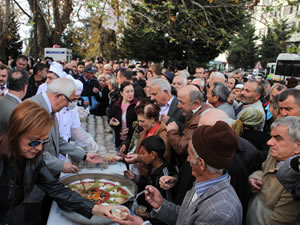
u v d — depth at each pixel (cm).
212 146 126
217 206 126
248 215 190
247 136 266
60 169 216
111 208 163
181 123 319
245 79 1052
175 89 452
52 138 235
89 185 207
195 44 1642
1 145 147
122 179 216
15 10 972
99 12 528
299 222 157
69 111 289
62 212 177
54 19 1035
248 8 564
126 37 1755
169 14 595
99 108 554
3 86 393
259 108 372
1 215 158
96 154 253
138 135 308
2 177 151
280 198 169
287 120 173
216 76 454
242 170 180
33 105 147
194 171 139
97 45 1609
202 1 812
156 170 220
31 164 162
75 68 832
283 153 172
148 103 266
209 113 187
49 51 1050
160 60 1827
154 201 170
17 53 2139
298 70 1745
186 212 142
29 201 228
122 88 369
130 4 576
